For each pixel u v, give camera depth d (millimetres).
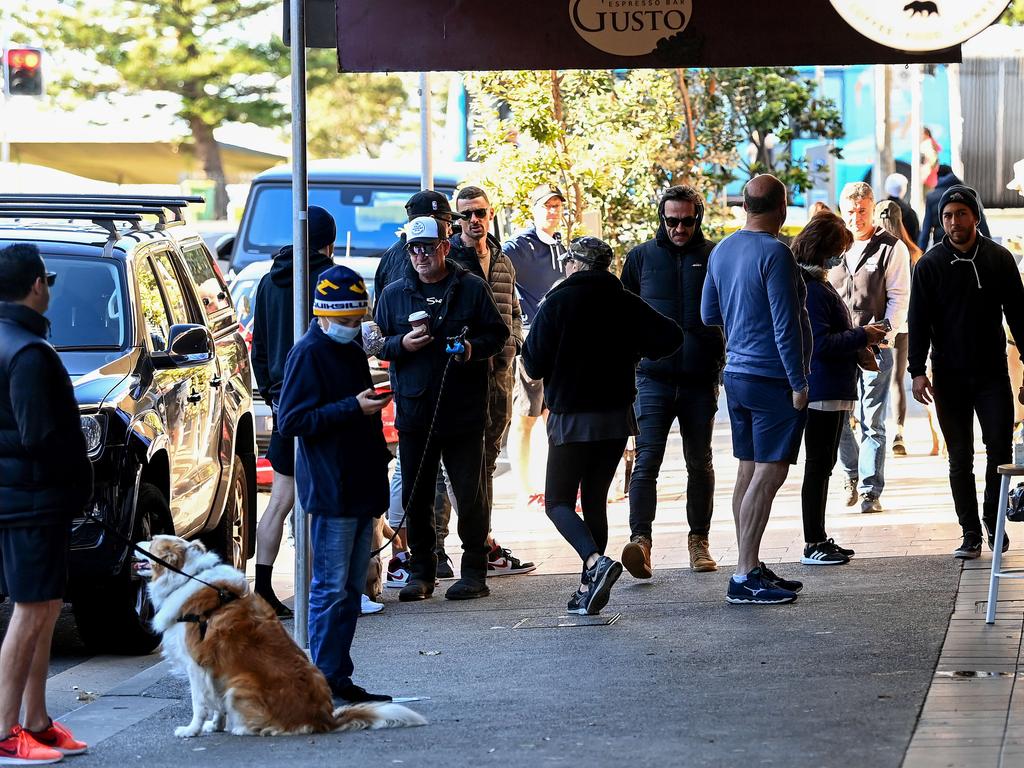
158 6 77438
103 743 10625
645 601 14914
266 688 10445
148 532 14102
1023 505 13156
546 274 19438
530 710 11008
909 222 28719
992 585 12984
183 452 15109
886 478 21641
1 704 10117
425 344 14602
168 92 78812
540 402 20656
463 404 15062
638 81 28562
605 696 11344
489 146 27953
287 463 14625
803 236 15961
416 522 15469
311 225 14383
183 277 16812
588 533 14492
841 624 13312
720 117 33750
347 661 11320
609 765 9398
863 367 16219
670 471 24016
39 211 16484
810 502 16156
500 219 29250
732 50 14164
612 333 14516
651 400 15961
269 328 14562
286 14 13023
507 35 14188
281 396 10992
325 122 93500
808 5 14078
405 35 14219
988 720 10008
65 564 10281
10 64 42125
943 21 13953
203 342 14828
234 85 79438
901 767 9023
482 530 15531
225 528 16969
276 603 14852
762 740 9820
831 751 9477
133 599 13797
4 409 10094
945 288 15719
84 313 14781
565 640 13359
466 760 9656
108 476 13352
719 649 12680
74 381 13703
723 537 18438
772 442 14258
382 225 32000
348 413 10891
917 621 13242
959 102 40344
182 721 11312
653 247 15961
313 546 11242
